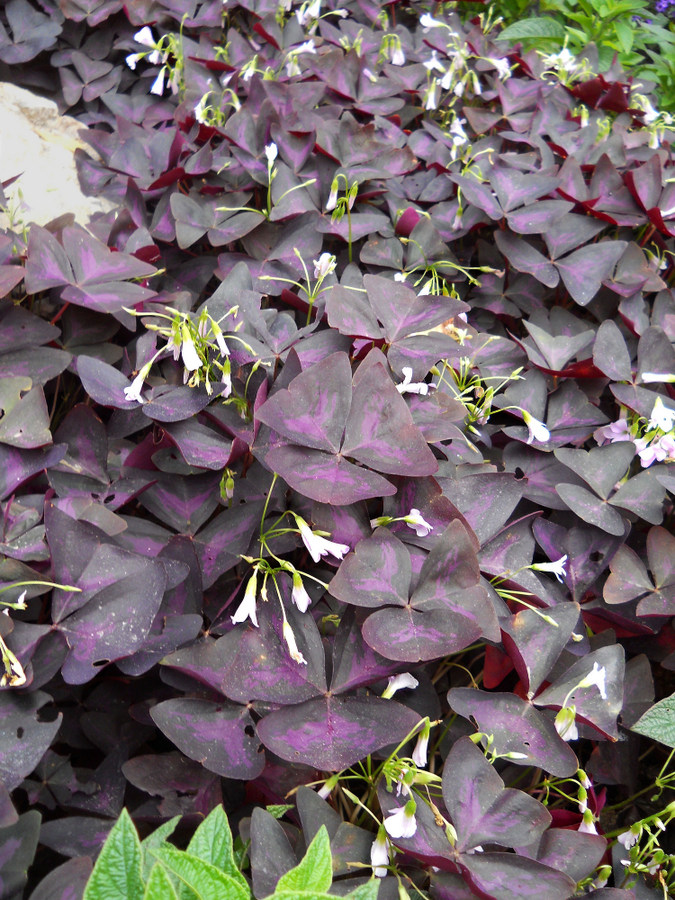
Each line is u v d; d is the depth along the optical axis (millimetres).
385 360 468
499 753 407
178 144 635
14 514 426
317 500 410
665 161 748
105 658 385
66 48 844
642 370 563
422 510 440
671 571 485
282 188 637
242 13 853
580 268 630
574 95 839
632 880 425
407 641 396
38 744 368
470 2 1078
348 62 744
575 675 433
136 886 289
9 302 508
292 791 413
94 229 602
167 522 456
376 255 635
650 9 1352
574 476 519
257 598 429
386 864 377
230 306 502
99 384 462
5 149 691
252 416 478
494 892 361
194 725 402
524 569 470
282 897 281
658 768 514
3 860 352
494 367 568
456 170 711
